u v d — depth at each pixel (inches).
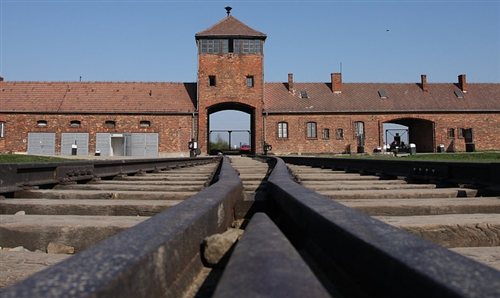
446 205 136.4
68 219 110.2
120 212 137.9
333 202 82.1
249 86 1692.9
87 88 1736.0
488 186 196.7
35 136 1611.7
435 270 35.0
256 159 950.4
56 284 33.0
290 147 1699.1
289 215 97.8
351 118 1734.7
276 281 36.5
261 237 56.9
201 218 74.4
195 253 68.9
